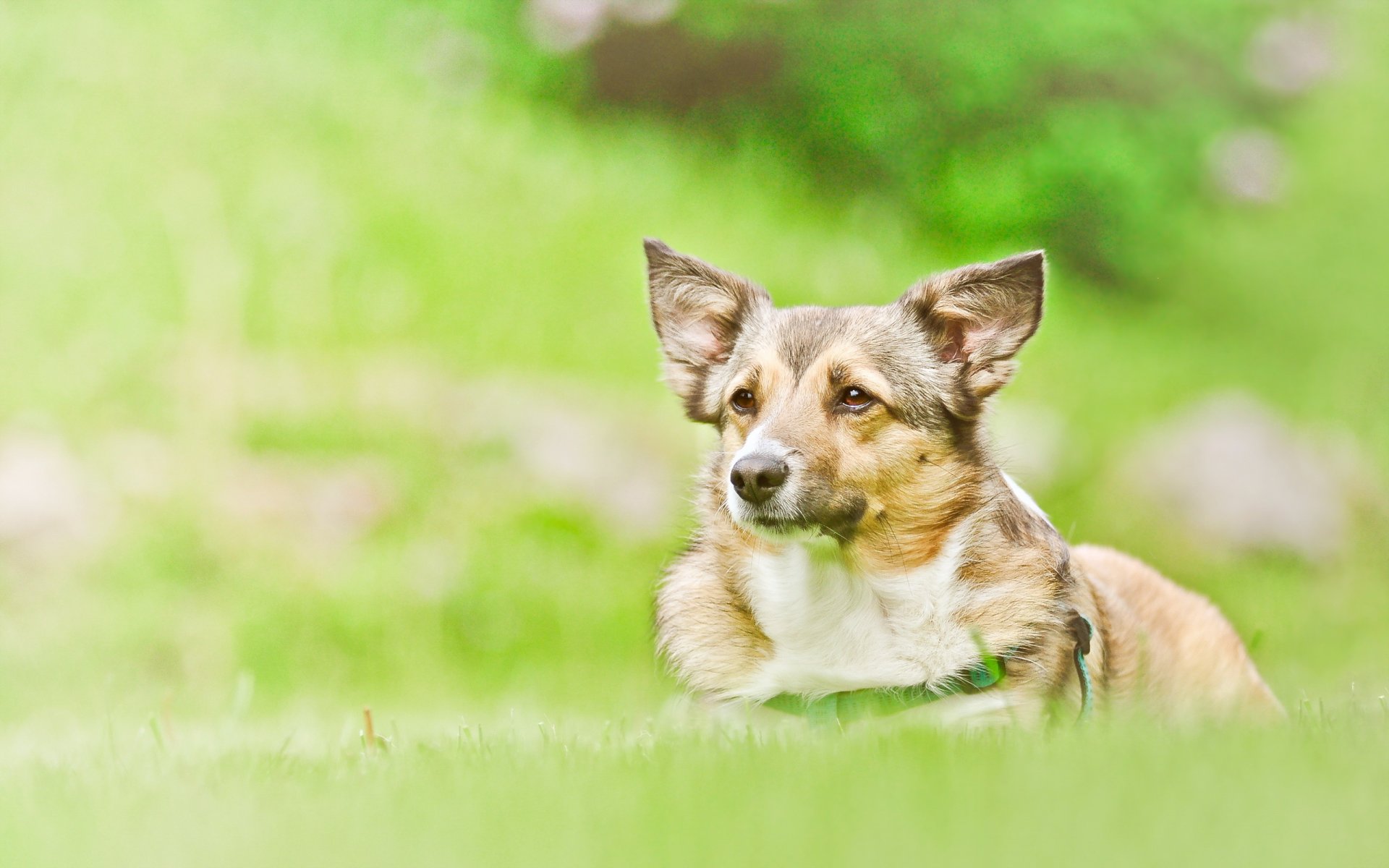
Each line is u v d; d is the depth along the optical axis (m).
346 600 13.77
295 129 19.92
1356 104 26.48
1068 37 22.86
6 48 19.73
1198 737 5.04
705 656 6.73
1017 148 22.97
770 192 22.36
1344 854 3.90
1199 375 21.77
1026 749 4.95
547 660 13.62
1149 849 3.92
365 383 16.47
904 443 6.50
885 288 20.72
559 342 17.80
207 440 15.45
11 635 12.92
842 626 6.55
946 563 6.48
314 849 4.28
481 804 4.64
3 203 17.73
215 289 17.22
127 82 19.80
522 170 20.67
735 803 4.43
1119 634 6.93
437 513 15.05
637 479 15.65
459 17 23.05
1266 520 17.89
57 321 16.50
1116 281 23.95
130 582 13.75
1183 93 24.59
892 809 4.27
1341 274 23.95
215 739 7.48
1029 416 18.31
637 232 20.14
